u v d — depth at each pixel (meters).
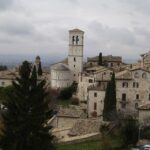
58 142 88.12
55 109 115.25
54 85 185.75
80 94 163.12
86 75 166.62
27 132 67.44
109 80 145.00
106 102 129.00
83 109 142.00
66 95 171.12
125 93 141.50
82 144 93.88
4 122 68.25
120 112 123.69
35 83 69.94
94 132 99.31
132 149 87.50
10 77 189.25
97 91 140.88
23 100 68.19
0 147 67.19
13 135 67.06
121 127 95.75
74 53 193.12
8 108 68.50
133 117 116.31
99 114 140.25
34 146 66.44
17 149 66.06
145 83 141.50
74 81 190.12
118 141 89.81
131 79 141.38
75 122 105.19
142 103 136.00
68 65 193.50
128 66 184.38
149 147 90.75
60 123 108.56
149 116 115.12
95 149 88.94
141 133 102.56
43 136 68.00
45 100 72.62
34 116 67.88
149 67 160.62
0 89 161.38
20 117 67.56
